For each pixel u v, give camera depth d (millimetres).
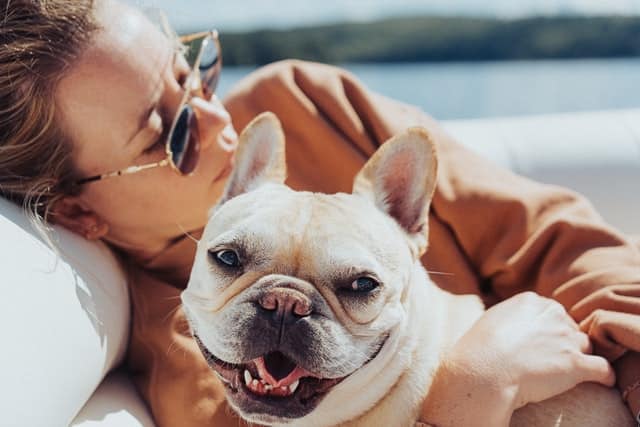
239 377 641
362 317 639
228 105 953
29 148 765
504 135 1167
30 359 624
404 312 675
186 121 809
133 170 792
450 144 946
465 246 886
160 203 816
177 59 831
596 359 726
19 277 659
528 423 717
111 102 764
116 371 815
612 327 729
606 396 728
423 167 720
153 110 784
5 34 751
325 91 940
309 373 620
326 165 911
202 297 664
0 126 765
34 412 610
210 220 695
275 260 640
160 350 791
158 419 762
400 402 690
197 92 829
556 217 852
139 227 830
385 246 668
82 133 770
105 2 784
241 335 615
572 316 783
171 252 857
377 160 728
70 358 669
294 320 613
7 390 593
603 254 812
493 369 686
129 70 769
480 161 934
